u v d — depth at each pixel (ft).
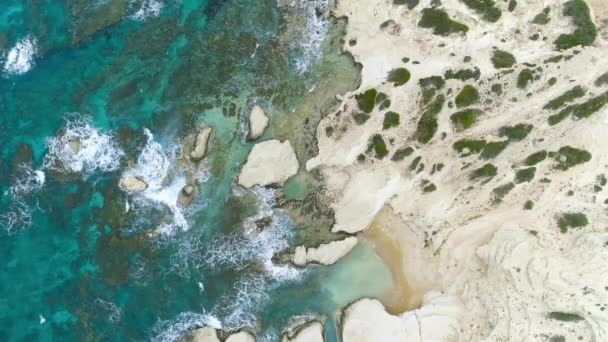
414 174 64.49
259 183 69.00
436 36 62.75
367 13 67.15
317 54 69.67
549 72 58.08
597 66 56.65
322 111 68.64
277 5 71.36
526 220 61.16
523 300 58.23
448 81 61.52
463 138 61.57
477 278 63.05
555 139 59.26
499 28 60.39
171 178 70.90
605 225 58.03
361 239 68.49
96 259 71.26
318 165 67.97
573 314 55.93
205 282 69.67
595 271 55.52
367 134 65.10
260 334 68.18
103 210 71.46
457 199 64.08
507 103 59.62
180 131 71.26
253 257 69.31
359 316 65.98
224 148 70.38
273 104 70.23
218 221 70.03
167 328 69.36
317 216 68.44
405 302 66.90
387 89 64.34
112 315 70.38
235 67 71.56
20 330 71.51
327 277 68.54
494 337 59.67
